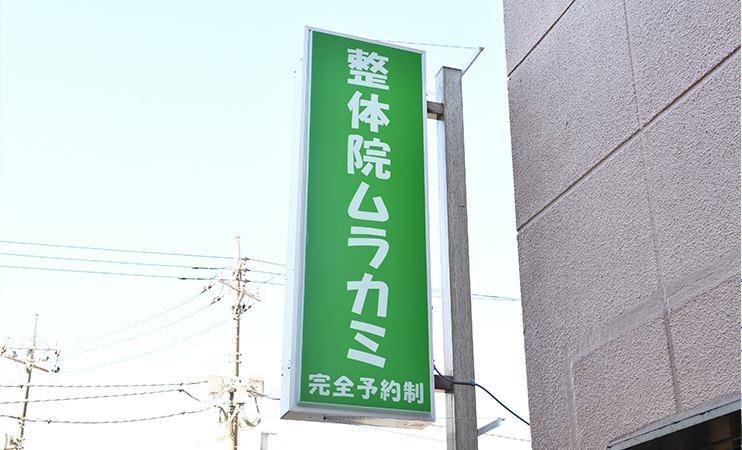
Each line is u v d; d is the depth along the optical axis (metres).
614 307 3.79
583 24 4.45
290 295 5.18
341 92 5.80
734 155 3.16
